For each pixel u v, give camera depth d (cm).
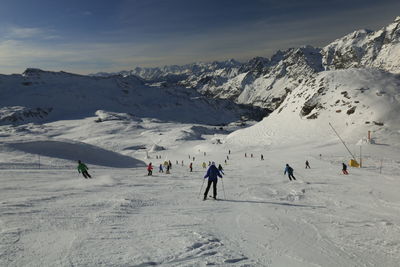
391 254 589
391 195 1391
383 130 8319
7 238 521
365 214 952
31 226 614
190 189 1558
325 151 7025
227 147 10906
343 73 12338
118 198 1079
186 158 9781
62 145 4747
